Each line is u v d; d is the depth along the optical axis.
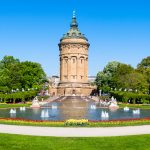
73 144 26.61
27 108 77.81
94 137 29.42
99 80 163.50
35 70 133.62
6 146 25.66
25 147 25.45
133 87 117.12
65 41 184.25
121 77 124.75
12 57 130.88
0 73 116.81
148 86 117.62
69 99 128.75
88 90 180.88
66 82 181.50
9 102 97.62
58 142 27.25
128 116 54.91
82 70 184.38
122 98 102.38
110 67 161.38
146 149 25.36
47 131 32.91
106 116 53.78
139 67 145.62
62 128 35.00
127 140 28.19
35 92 117.44
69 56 183.50
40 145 26.11
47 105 91.38
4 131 32.81
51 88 182.50
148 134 31.25
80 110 70.94
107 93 153.50
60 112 64.00
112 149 25.23
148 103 97.19
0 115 55.34
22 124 38.03
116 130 33.84
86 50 187.12
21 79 118.19
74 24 189.62
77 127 35.84
